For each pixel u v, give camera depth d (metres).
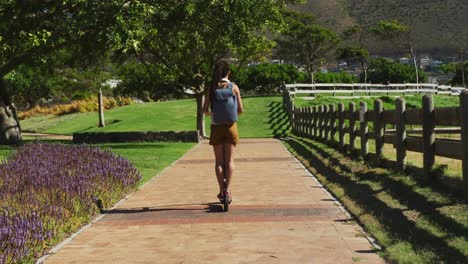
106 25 21.48
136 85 40.00
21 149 12.59
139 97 70.44
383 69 111.06
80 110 56.91
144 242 6.43
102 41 22.23
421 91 53.72
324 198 9.23
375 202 8.06
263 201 9.10
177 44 29.77
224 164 8.44
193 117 45.16
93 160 10.93
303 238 6.38
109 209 8.66
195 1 24.61
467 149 7.21
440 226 6.24
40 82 72.88
